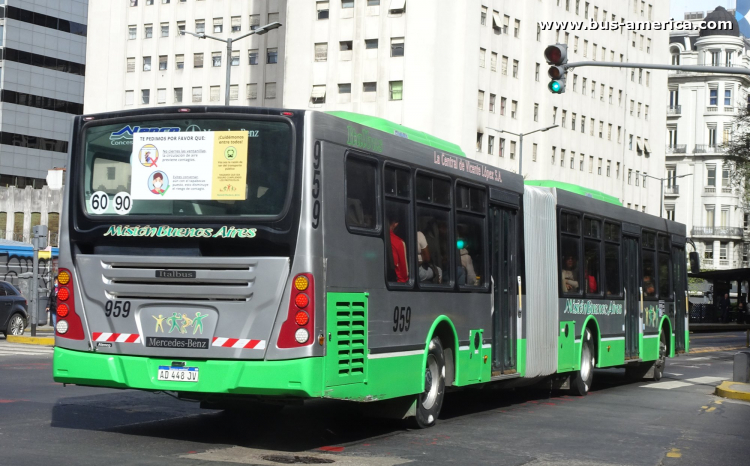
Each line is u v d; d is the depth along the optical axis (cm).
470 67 7319
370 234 1058
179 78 8756
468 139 7325
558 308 1647
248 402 1111
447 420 1324
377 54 7138
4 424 1111
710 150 11306
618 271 1959
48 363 1997
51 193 7531
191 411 1292
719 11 11544
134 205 1020
